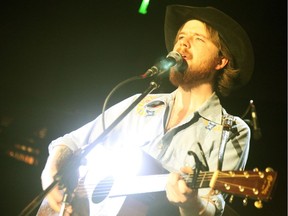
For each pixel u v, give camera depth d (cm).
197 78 424
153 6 714
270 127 645
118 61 739
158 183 371
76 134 461
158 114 434
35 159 744
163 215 383
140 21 725
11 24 770
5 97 767
